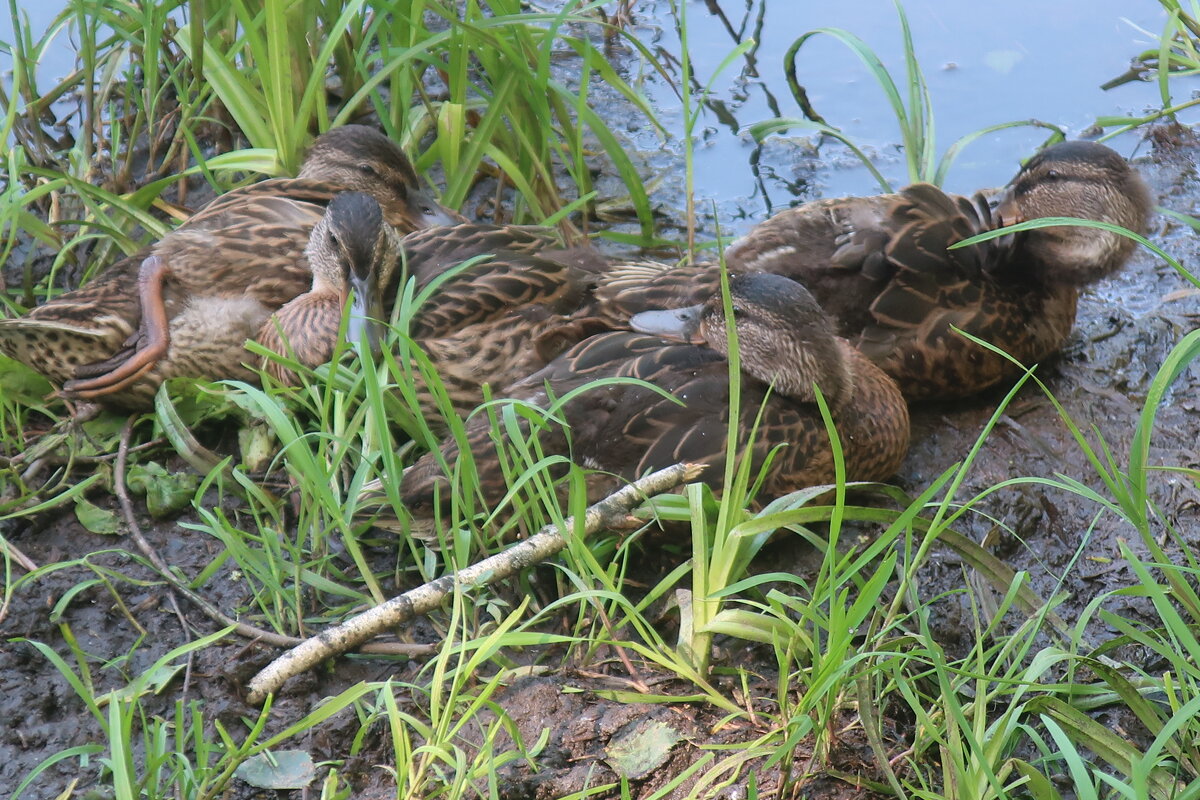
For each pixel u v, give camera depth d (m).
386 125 9.05
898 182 9.67
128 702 5.65
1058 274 7.65
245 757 5.21
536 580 6.23
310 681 5.75
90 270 8.38
